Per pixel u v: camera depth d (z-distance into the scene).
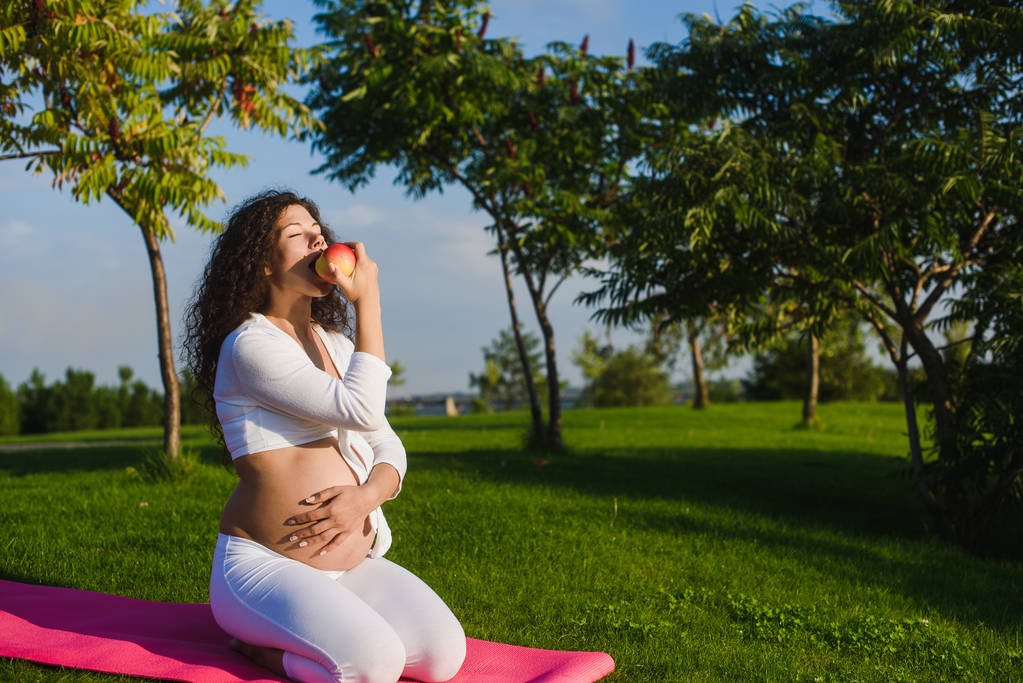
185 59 8.37
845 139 8.13
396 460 2.88
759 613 4.48
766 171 7.34
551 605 4.47
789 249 7.80
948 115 7.91
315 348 2.88
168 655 2.81
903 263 7.90
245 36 8.41
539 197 12.23
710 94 8.56
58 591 3.82
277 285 2.77
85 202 7.23
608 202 13.09
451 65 11.45
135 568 4.85
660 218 7.40
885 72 7.66
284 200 2.85
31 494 7.96
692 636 4.01
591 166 13.20
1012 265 7.36
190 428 29.16
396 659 2.50
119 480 8.88
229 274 2.74
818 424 20.92
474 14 12.13
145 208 7.68
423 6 11.98
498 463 11.45
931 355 7.47
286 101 8.95
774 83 8.00
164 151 7.46
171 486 8.29
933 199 6.79
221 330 2.73
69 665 2.74
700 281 8.20
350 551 2.81
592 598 4.69
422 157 13.23
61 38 6.81
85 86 7.16
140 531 6.02
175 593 4.32
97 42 7.23
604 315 8.39
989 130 6.58
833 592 5.27
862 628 4.24
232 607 2.64
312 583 2.57
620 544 6.25
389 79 11.82
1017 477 7.10
